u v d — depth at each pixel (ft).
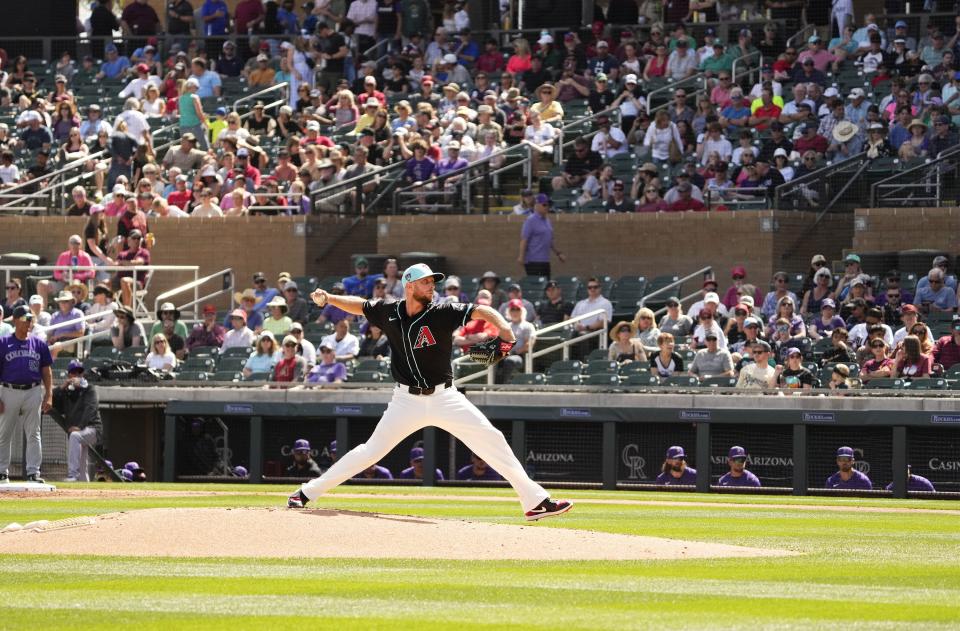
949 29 195.62
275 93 211.61
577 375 139.13
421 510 90.84
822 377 134.00
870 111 172.35
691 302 166.61
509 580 51.65
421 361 66.08
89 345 157.79
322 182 186.60
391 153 187.52
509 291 151.43
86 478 134.41
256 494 107.24
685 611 43.91
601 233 172.24
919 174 164.35
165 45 228.22
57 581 51.24
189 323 170.60
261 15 231.50
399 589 48.96
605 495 114.01
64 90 213.25
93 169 197.47
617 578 52.70
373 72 210.59
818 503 106.52
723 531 77.66
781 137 175.42
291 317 159.84
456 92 199.41
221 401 142.10
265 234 180.55
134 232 174.19
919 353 130.31
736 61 197.06
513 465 67.62
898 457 124.77
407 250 179.73
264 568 54.75
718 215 167.22
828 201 168.25
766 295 161.48
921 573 56.03
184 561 56.49
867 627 40.88
